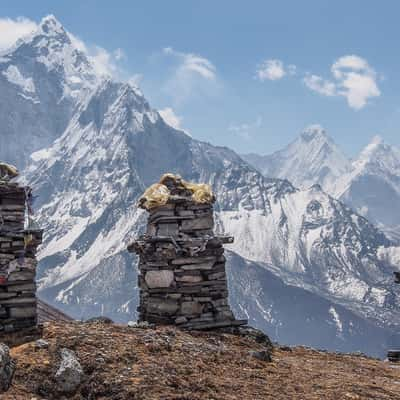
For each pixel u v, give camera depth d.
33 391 15.47
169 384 15.52
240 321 22.28
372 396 16.25
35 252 19.94
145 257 22.55
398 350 24.27
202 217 22.67
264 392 15.73
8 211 19.83
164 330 20.28
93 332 18.84
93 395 15.30
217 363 18.02
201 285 22.08
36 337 18.28
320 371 19.08
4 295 19.31
